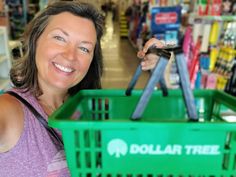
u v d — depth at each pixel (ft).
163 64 2.14
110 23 75.25
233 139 2.30
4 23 17.33
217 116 3.67
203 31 11.32
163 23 11.04
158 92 3.75
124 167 2.36
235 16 11.16
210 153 2.31
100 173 2.40
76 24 3.58
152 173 2.37
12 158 3.51
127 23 47.88
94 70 4.69
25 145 3.50
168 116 3.80
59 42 3.62
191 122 2.21
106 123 2.22
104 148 2.32
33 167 3.54
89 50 3.78
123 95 3.78
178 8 11.00
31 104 3.65
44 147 3.56
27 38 4.00
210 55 11.53
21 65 4.09
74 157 2.36
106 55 31.68
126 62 28.12
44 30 3.74
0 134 3.37
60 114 2.51
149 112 3.78
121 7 66.64
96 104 3.81
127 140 2.29
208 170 2.36
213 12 11.27
